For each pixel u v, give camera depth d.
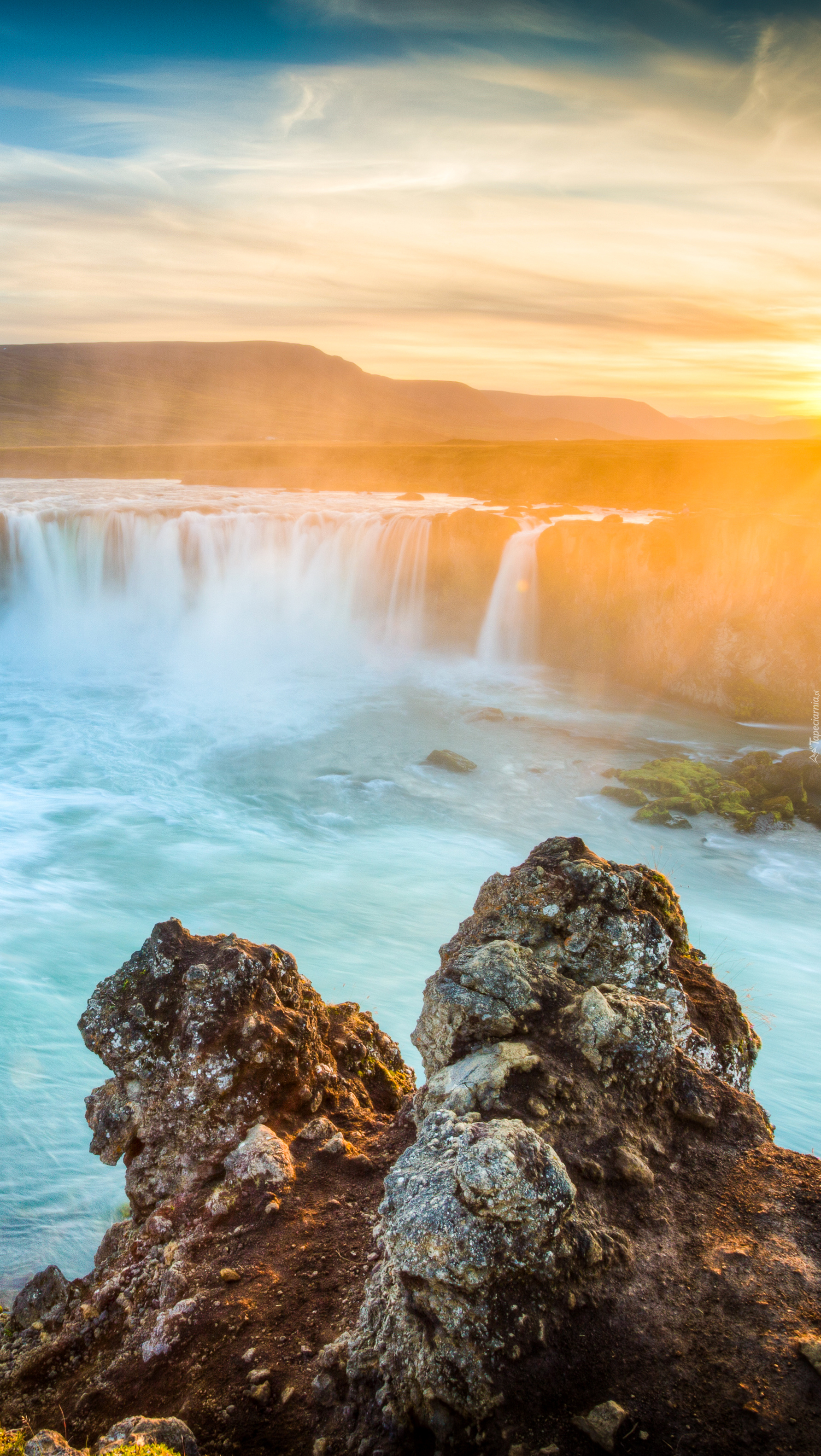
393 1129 5.41
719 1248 3.79
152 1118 5.23
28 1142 9.33
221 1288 4.25
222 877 17.53
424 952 14.60
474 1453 3.12
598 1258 3.61
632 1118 4.35
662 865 19.58
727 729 29.45
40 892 16.30
